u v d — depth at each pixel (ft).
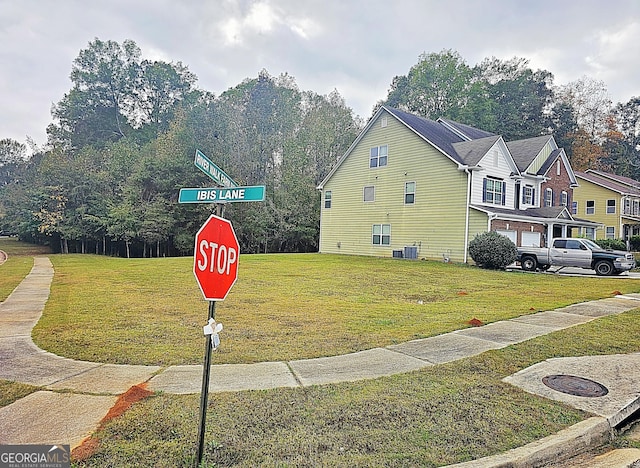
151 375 13.99
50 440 9.32
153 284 39.17
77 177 110.32
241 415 10.84
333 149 124.88
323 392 12.62
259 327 21.75
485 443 9.66
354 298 32.12
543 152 81.51
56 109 172.55
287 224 107.45
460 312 26.55
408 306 28.63
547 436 10.13
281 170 120.57
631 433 11.33
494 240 56.39
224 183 9.43
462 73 140.87
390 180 76.13
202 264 8.71
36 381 13.29
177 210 103.50
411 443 9.55
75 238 109.40
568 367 15.52
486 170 67.31
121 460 8.50
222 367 14.98
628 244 85.97
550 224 70.03
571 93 161.89
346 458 8.83
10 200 137.18
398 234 74.49
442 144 70.74
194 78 186.91
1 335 19.40
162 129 161.27
